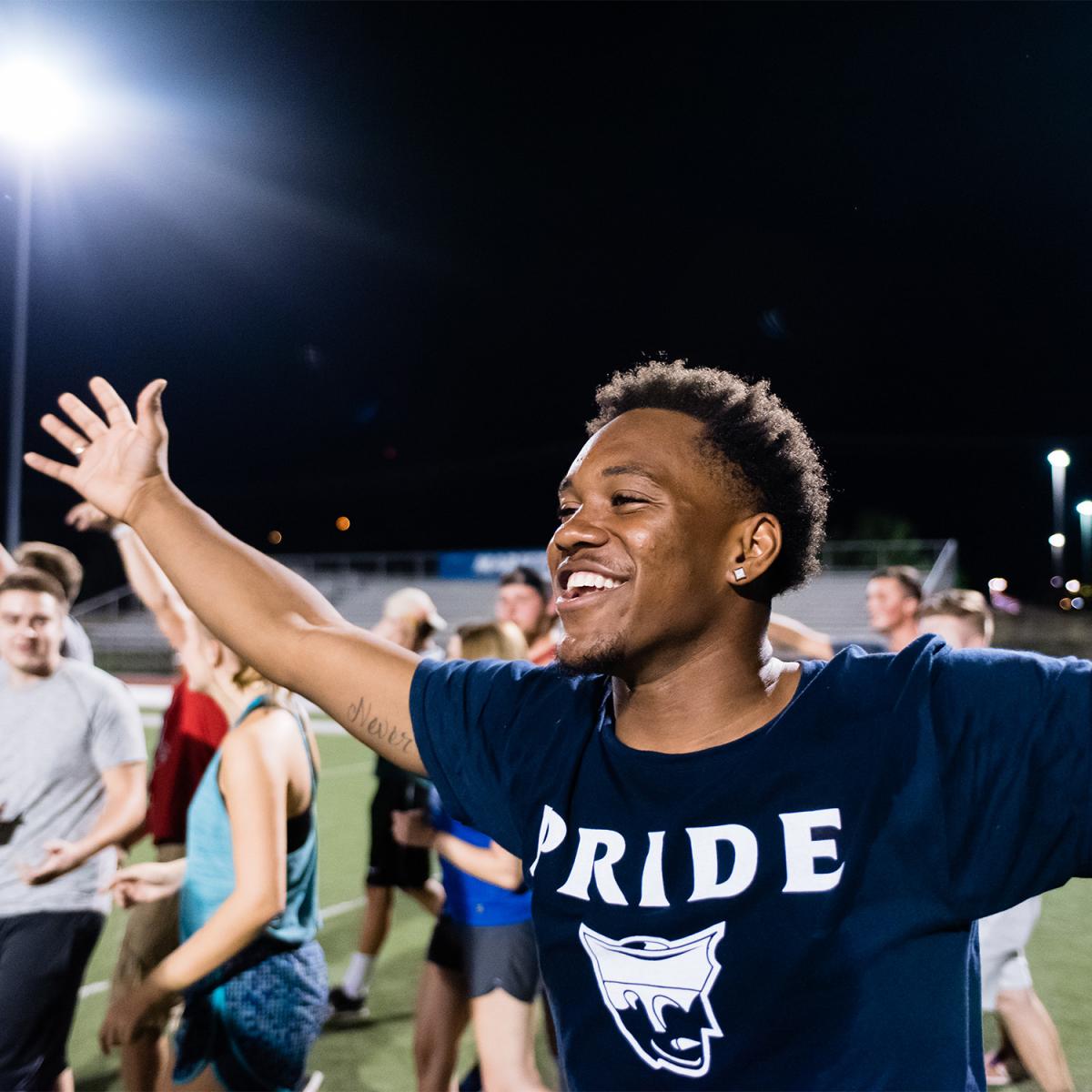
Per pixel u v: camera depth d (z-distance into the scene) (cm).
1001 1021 350
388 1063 388
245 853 222
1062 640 2731
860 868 103
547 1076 370
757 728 113
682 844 108
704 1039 106
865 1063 101
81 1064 389
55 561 387
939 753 105
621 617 114
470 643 348
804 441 126
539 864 118
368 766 1242
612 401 130
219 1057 226
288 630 144
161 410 156
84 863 302
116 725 320
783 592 126
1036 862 103
